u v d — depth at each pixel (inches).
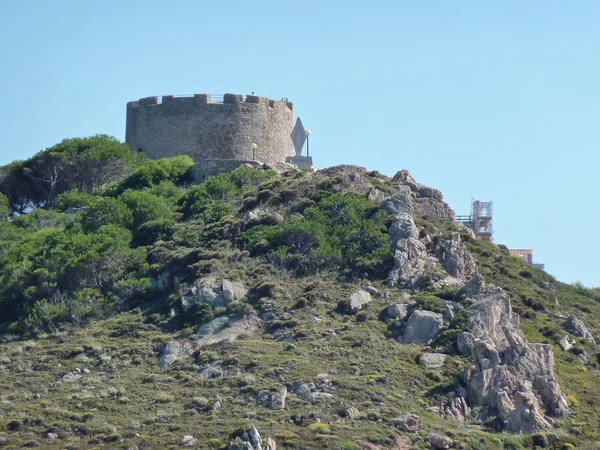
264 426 7854.3
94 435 7869.1
